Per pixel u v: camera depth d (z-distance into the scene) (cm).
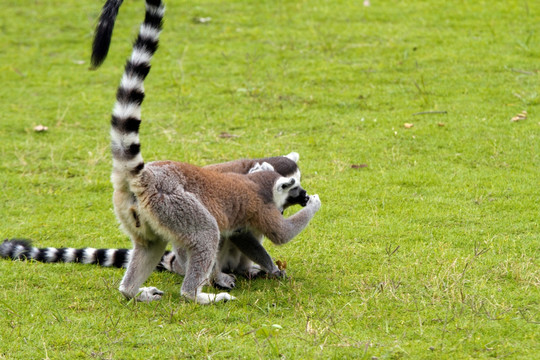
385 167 1321
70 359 700
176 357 700
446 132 1447
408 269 908
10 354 713
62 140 1541
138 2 2539
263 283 928
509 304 786
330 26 2197
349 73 1830
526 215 1077
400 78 1773
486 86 1675
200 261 828
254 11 2397
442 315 766
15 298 862
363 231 1059
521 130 1422
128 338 741
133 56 813
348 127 1520
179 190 823
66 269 977
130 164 798
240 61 1977
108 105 1747
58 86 1894
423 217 1097
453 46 1958
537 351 678
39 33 2334
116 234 1115
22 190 1298
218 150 1415
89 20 2411
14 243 1017
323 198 1196
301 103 1667
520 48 1900
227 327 766
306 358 682
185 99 1734
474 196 1167
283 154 1388
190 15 2383
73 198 1265
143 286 927
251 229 938
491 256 934
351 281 888
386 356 673
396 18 2233
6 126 1619
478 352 681
